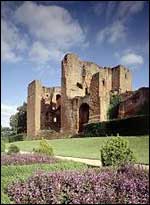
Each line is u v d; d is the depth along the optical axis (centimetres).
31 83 7500
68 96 6619
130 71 7994
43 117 7669
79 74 7000
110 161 1507
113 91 7181
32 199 940
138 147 3008
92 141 4219
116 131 4900
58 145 4353
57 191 902
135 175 923
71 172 1035
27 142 5419
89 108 6119
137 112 5259
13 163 1753
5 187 1052
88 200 826
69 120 6444
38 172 1107
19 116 9050
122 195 824
